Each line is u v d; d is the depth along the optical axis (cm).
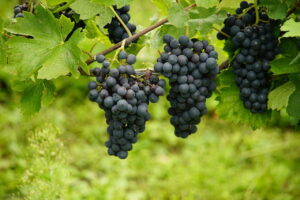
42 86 139
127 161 321
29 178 182
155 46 136
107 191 283
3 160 295
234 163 326
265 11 137
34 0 136
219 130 369
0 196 249
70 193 271
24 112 141
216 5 137
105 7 135
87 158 326
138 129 134
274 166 316
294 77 134
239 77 139
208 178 305
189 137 359
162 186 302
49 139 168
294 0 133
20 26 130
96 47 154
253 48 135
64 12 139
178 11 134
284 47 136
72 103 386
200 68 130
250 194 294
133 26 140
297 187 300
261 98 138
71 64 129
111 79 127
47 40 131
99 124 368
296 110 134
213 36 152
